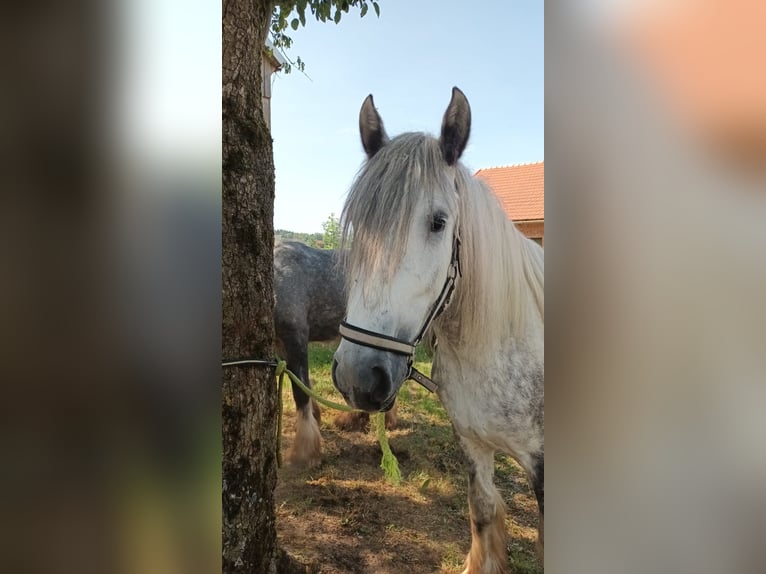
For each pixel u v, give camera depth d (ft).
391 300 4.49
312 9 6.41
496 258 4.96
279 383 4.09
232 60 3.84
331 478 7.91
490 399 5.08
